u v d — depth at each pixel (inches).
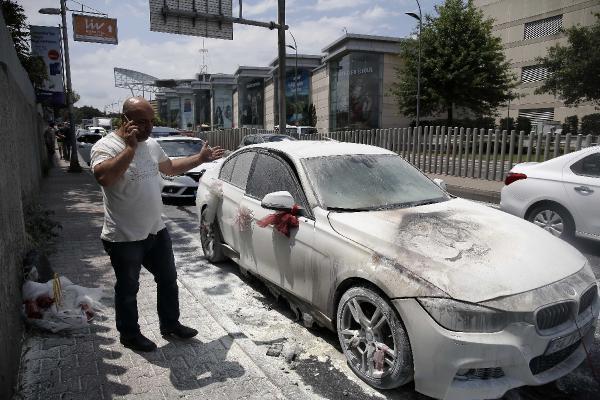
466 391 103.5
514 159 518.0
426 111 1360.7
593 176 240.5
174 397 116.1
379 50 2001.7
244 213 181.6
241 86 3501.5
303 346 146.3
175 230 311.3
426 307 106.3
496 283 107.0
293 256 150.3
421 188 168.1
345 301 128.4
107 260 231.0
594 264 228.7
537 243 126.6
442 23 1256.8
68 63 719.1
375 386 121.6
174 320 145.4
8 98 161.9
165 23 653.3
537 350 104.2
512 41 1717.5
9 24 550.3
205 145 144.6
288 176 166.7
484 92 1267.2
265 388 120.5
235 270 220.8
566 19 1520.7
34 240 223.9
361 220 136.8
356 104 2023.9
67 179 621.3
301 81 2711.6
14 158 164.2
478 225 135.6
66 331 151.3
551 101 1579.7
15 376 119.6
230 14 680.4
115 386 120.6
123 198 125.0
